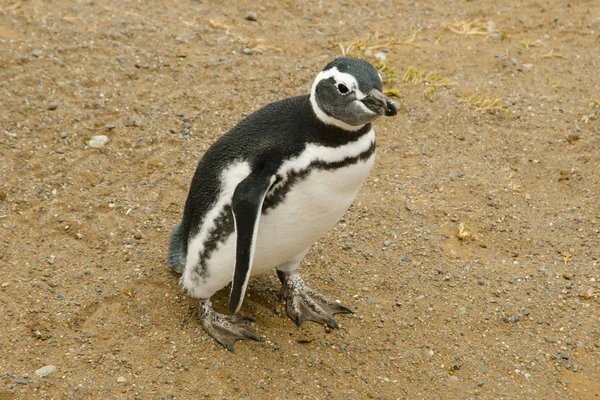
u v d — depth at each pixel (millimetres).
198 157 12773
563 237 11336
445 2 19047
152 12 17234
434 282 10336
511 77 15836
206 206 8438
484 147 13594
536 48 17000
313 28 17344
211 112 13938
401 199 12070
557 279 10391
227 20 17312
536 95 15180
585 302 9984
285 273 9711
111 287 9828
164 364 8656
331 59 16031
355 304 9906
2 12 15961
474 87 15398
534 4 18922
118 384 8336
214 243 8492
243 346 9039
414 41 17109
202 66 15312
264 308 9758
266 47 16250
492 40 17250
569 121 14312
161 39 16078
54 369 8438
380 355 9070
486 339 9406
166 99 14172
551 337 9430
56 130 12992
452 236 11320
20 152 12344
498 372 8922
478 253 11008
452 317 9734
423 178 12648
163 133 13250
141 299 9688
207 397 8273
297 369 8766
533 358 9125
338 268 10562
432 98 14883
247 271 7824
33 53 14820
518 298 10039
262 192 7695
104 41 15648
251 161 7984
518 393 8617
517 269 10641
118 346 8883
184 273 9219
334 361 8938
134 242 10766
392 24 17844
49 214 11070
